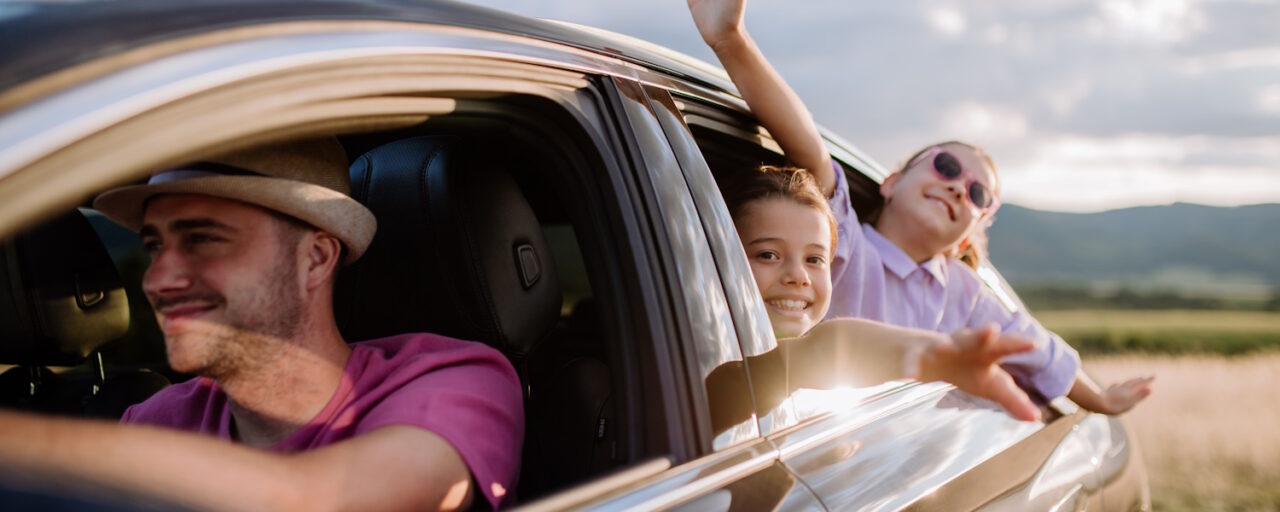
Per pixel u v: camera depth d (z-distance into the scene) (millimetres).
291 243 1306
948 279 2557
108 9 925
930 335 1623
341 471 1185
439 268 1620
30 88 796
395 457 1264
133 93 847
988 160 2582
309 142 1319
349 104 1075
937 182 2447
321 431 1366
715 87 1876
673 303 1345
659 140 1470
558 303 1754
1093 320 44812
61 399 2064
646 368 1309
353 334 1753
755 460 1363
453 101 1211
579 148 1363
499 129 1298
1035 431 2021
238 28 977
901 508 1474
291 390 1349
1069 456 2074
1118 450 2361
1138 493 2408
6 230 746
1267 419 9984
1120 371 16562
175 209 1237
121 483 850
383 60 1100
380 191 1669
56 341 1895
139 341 2162
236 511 984
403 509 1244
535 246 1703
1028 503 1795
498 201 1655
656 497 1201
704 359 1357
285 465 1107
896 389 1805
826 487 1413
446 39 1195
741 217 1936
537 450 1672
